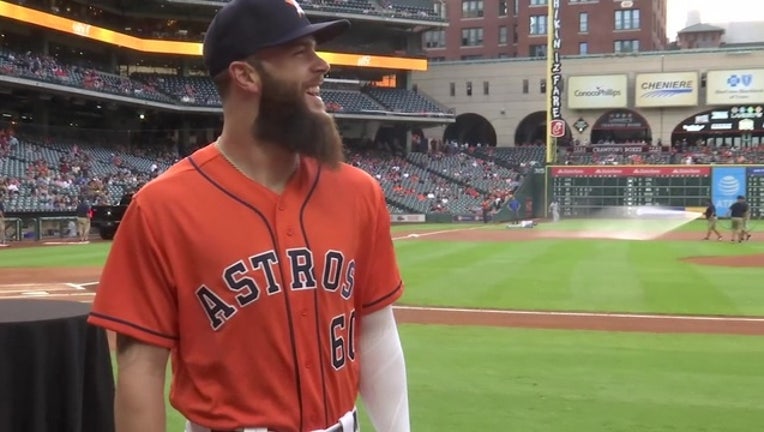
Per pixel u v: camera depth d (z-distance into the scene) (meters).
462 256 22.00
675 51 61.06
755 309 11.96
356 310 2.23
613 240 29.69
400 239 30.47
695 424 5.80
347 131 59.91
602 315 11.49
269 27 1.92
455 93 67.75
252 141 2.00
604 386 6.98
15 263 19.89
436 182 56.06
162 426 1.96
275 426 1.89
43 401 3.50
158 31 51.03
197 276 1.91
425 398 6.54
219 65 1.99
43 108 44.84
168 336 1.95
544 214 54.94
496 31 84.31
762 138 62.06
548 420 5.90
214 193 1.96
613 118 63.62
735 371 7.61
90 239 31.23
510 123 66.50
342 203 2.11
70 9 45.12
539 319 11.13
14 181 33.06
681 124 62.38
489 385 7.00
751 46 66.50
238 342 1.90
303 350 1.93
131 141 51.62
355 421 2.13
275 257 1.93
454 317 11.30
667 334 9.86
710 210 30.34
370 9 55.75
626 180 53.19
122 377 1.94
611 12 77.62
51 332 3.54
